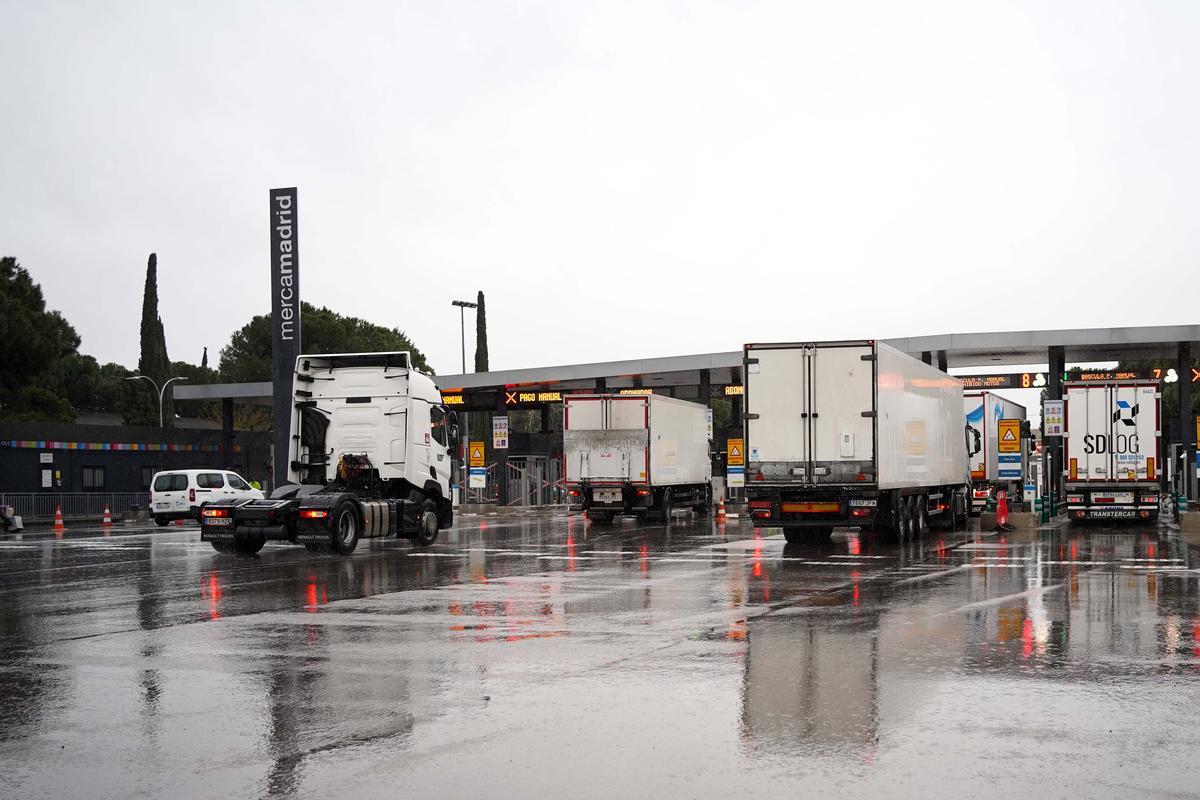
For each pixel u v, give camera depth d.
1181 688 8.52
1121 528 31.67
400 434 24.05
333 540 22.23
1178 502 34.22
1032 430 46.06
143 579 18.00
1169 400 69.31
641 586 16.33
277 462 39.50
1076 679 8.88
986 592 15.16
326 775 6.29
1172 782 6.04
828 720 7.50
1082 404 32.50
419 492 25.20
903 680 8.86
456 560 21.53
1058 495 43.31
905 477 24.77
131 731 7.39
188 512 39.00
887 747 6.79
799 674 9.14
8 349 50.91
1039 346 41.00
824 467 22.89
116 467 49.44
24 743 7.10
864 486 22.72
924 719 7.51
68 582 17.58
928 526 28.41
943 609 13.33
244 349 92.12
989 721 7.45
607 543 26.55
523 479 54.91
